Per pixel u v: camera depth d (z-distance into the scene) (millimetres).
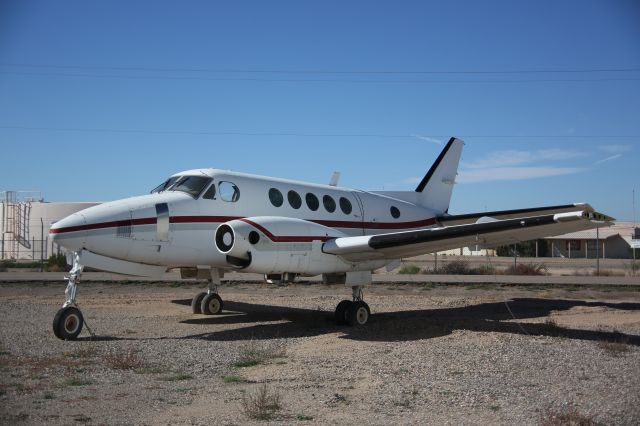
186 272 12203
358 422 4855
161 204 10141
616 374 6602
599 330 10172
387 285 20156
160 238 9984
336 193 12953
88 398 5562
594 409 5184
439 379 6398
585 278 22734
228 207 10883
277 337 9680
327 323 11484
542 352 7957
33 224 41281
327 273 11031
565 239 57969
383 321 11781
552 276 24859
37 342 8922
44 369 6875
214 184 10828
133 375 6621
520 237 10141
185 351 8242
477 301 16031
